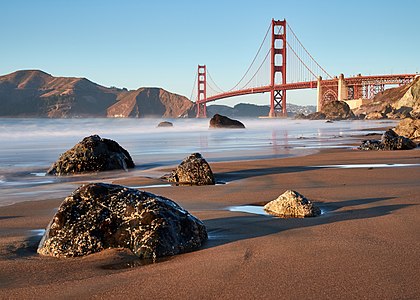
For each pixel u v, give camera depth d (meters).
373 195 7.05
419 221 5.14
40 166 12.45
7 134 31.70
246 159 13.24
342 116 77.50
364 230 4.77
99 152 11.09
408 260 3.71
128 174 10.52
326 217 5.54
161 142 21.67
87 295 3.12
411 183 8.23
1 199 7.32
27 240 4.61
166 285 3.25
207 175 8.70
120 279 3.41
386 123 52.09
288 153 15.02
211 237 4.63
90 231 4.16
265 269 3.55
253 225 5.14
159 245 3.97
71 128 42.12
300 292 3.08
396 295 3.00
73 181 9.56
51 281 3.42
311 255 3.90
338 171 10.07
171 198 7.07
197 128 43.50
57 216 4.27
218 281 3.31
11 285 3.34
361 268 3.53
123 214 4.23
